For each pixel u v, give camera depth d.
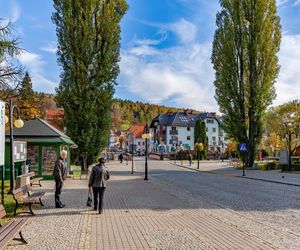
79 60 32.84
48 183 22.53
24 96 35.47
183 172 38.19
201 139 78.56
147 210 12.43
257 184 23.86
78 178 27.17
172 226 9.70
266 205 13.88
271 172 36.75
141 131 134.62
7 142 24.14
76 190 18.66
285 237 8.47
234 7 44.66
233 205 13.82
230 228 9.47
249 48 43.75
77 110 33.16
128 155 77.50
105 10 33.69
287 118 55.78
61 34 33.16
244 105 44.81
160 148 101.00
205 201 14.90
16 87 30.31
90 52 33.22
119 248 7.41
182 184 23.30
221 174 34.44
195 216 11.29
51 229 9.21
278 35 43.84
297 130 55.00
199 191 18.95
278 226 9.79
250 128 44.28
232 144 84.25
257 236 8.55
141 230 9.18
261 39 43.41
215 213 11.90
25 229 9.20
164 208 12.91
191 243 7.84
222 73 45.06
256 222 10.35
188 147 103.44
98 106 33.62
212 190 19.55
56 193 12.81
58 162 12.84
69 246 7.56
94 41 33.41
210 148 107.00
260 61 43.75
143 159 83.06
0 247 5.91
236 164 50.44
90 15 33.22
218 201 14.95
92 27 33.22
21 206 12.75
